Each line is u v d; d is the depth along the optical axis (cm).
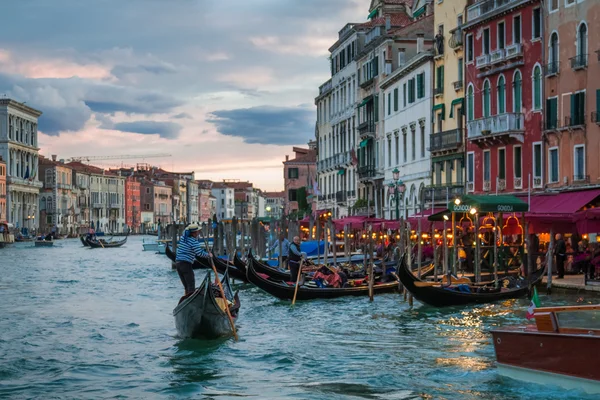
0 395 1533
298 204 9106
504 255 3070
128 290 3647
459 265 3269
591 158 3444
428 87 4894
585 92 3481
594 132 3425
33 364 1811
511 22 3997
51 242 10706
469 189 4403
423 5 5953
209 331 2050
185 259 2066
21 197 13325
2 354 1931
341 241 5300
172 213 18475
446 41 4694
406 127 5312
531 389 1419
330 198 7500
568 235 3434
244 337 2122
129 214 18525
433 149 4744
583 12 3494
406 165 5341
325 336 2127
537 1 3800
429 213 4144
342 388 1539
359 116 6462
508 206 2775
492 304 2594
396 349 1911
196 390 1548
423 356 1814
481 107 4266
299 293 2881
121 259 6825
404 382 1570
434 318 2397
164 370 1731
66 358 1875
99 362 1823
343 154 6950
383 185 5900
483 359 1761
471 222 3309
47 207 14988
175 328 2302
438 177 4819
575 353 1347
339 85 7106
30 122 14000
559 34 3653
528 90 3878
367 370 1683
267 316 2548
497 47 4116
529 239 2816
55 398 1505
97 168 17550
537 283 2792
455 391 1484
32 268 5466
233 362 1798
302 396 1485
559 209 3136
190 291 2070
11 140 13038
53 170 15050
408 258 3319
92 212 16850
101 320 2530
